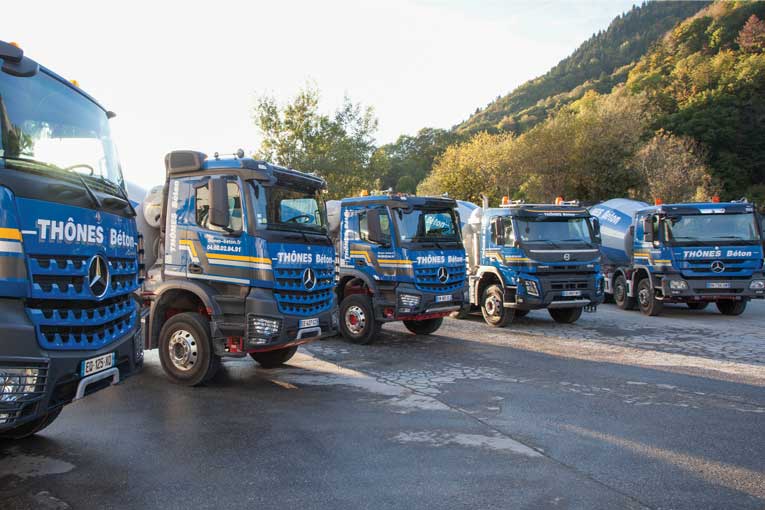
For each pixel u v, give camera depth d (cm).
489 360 938
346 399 699
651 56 10694
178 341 772
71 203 434
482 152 4925
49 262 408
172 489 434
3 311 381
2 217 377
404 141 10625
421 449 525
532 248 1251
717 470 478
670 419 616
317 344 1098
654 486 445
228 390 744
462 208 1875
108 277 476
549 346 1065
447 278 1127
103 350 466
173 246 803
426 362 924
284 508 404
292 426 591
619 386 762
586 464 490
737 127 6738
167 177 812
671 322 1378
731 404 675
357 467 480
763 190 6322
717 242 1402
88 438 550
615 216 1731
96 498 418
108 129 557
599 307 1722
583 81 19612
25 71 423
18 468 475
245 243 751
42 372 397
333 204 1262
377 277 1102
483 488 439
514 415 632
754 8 9912
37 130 436
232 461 492
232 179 764
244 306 748
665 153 4256
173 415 629
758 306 1728
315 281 816
